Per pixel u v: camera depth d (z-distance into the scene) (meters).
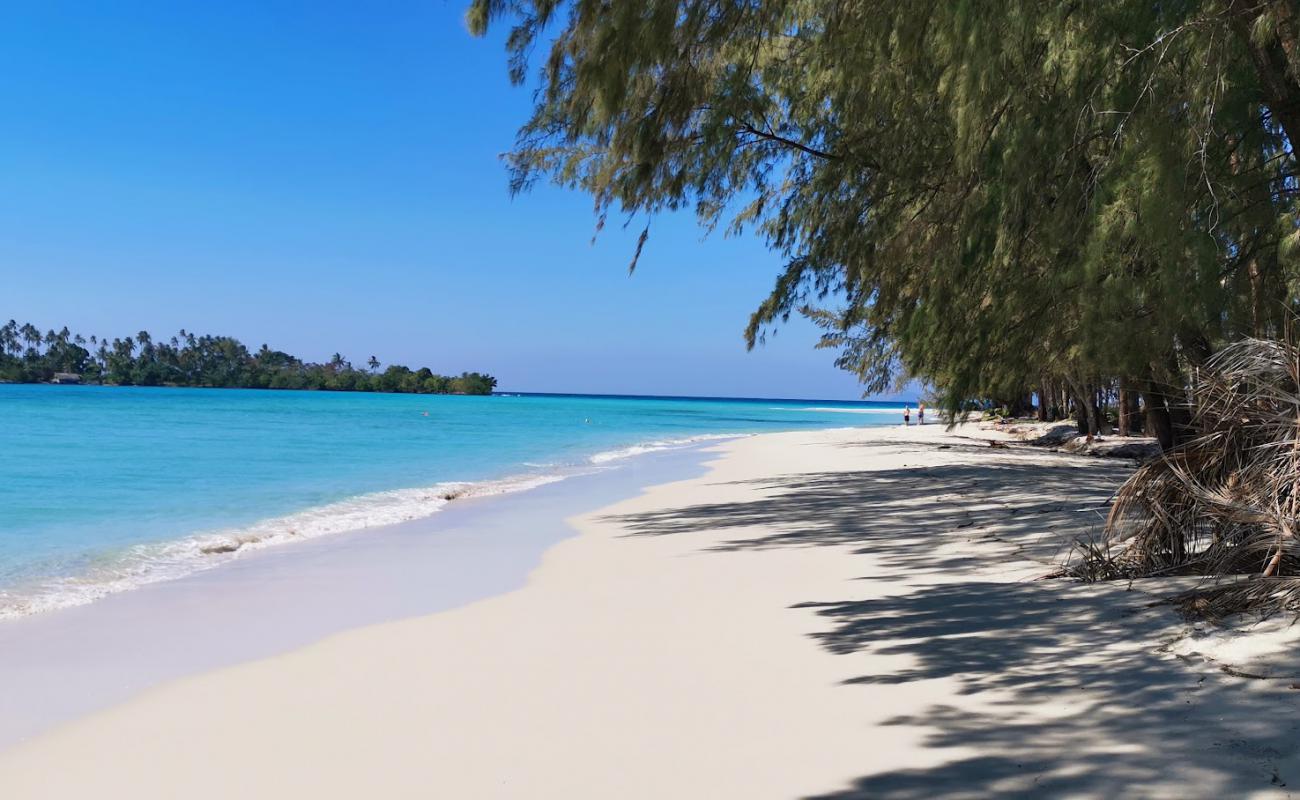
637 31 6.66
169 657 5.84
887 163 11.95
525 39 7.09
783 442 37.62
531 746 4.02
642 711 4.41
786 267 14.73
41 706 4.86
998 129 7.95
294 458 26.22
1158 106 6.86
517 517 13.42
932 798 3.23
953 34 7.43
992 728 3.85
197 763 3.99
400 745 4.11
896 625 5.79
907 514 11.85
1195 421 6.29
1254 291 7.55
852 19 8.86
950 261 9.69
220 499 15.97
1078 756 3.47
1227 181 7.36
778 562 8.65
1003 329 10.29
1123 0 7.01
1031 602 6.05
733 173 13.65
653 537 10.95
